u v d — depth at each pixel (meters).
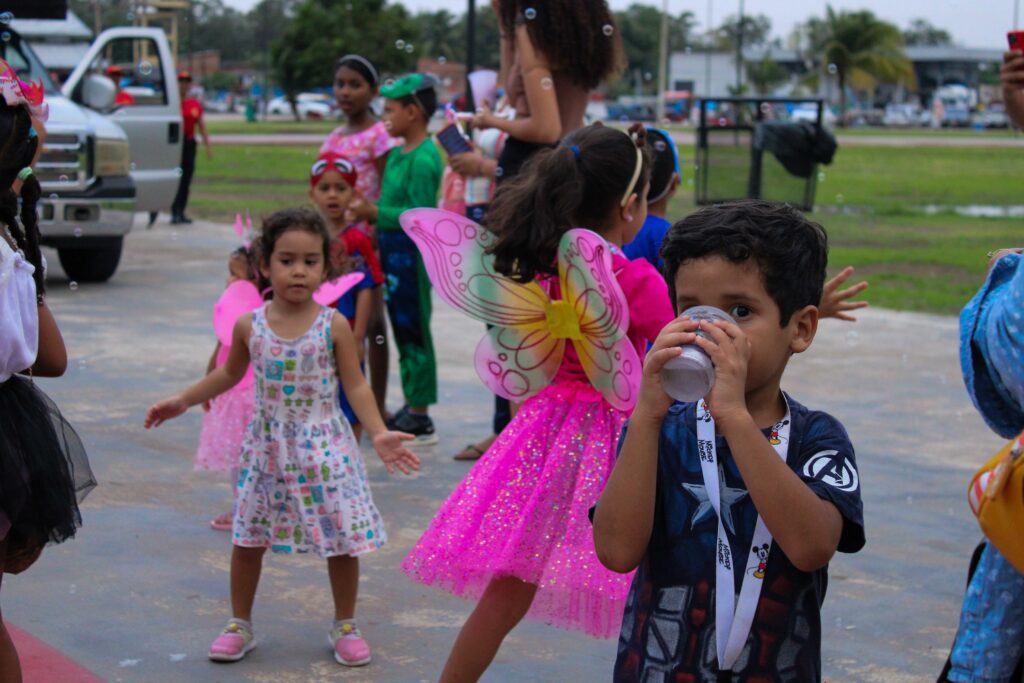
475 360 3.05
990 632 2.15
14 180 2.57
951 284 10.70
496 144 5.98
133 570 4.04
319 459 3.42
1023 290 2.01
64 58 15.48
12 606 3.71
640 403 1.95
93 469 5.16
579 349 2.89
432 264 3.03
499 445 2.93
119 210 9.88
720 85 79.44
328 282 4.23
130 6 28.22
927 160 31.17
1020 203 19.61
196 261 11.80
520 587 2.85
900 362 7.62
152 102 12.63
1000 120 68.50
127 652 3.41
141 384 6.70
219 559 4.17
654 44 93.69
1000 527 1.98
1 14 3.82
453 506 2.88
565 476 2.84
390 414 5.95
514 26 5.00
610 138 3.03
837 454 2.00
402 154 5.64
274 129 47.25
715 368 1.86
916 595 3.96
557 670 3.38
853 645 3.56
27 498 2.53
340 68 5.93
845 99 73.44
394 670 3.35
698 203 15.94
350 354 3.52
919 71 86.81
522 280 2.94
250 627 3.46
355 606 3.77
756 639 1.96
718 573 1.97
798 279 1.95
